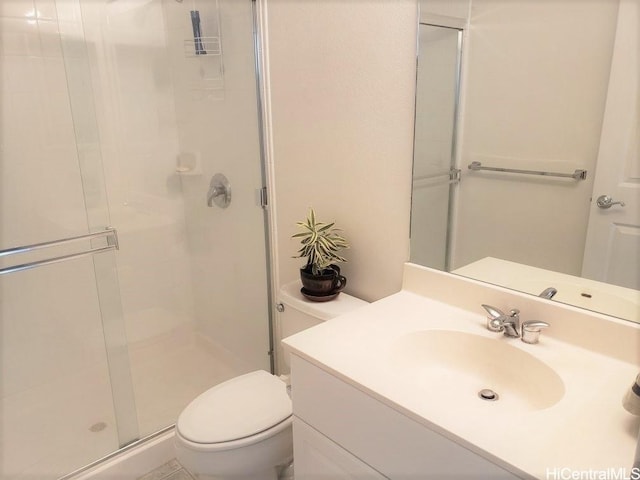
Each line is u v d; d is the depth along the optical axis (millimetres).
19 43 1853
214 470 1391
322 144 1693
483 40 1195
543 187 1159
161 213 2381
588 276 1117
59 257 2018
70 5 1945
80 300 2135
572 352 1100
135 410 2051
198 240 2438
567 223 1134
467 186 1303
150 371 2336
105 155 2146
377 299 1623
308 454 1207
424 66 1327
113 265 2213
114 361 2271
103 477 1744
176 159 2396
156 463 1868
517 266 1239
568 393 946
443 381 1170
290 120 1806
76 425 1966
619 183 1036
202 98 2182
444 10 1251
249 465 1409
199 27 2074
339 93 1583
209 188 2291
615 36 994
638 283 1040
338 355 1101
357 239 1645
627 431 832
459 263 1361
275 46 1779
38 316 2033
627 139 1011
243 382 1650
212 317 2482
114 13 2068
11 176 1913
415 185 1425
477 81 1226
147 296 2369
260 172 1986
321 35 1591
